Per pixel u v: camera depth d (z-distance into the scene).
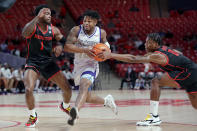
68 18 21.95
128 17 23.52
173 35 21.84
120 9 24.34
